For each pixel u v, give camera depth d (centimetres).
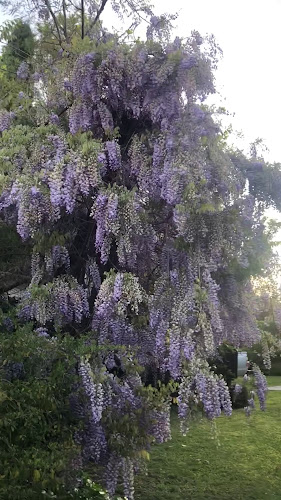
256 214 383
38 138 377
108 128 370
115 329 352
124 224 335
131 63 368
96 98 370
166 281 357
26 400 279
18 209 352
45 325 386
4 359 292
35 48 508
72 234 388
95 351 318
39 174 347
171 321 338
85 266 396
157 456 625
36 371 301
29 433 277
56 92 414
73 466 286
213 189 358
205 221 346
